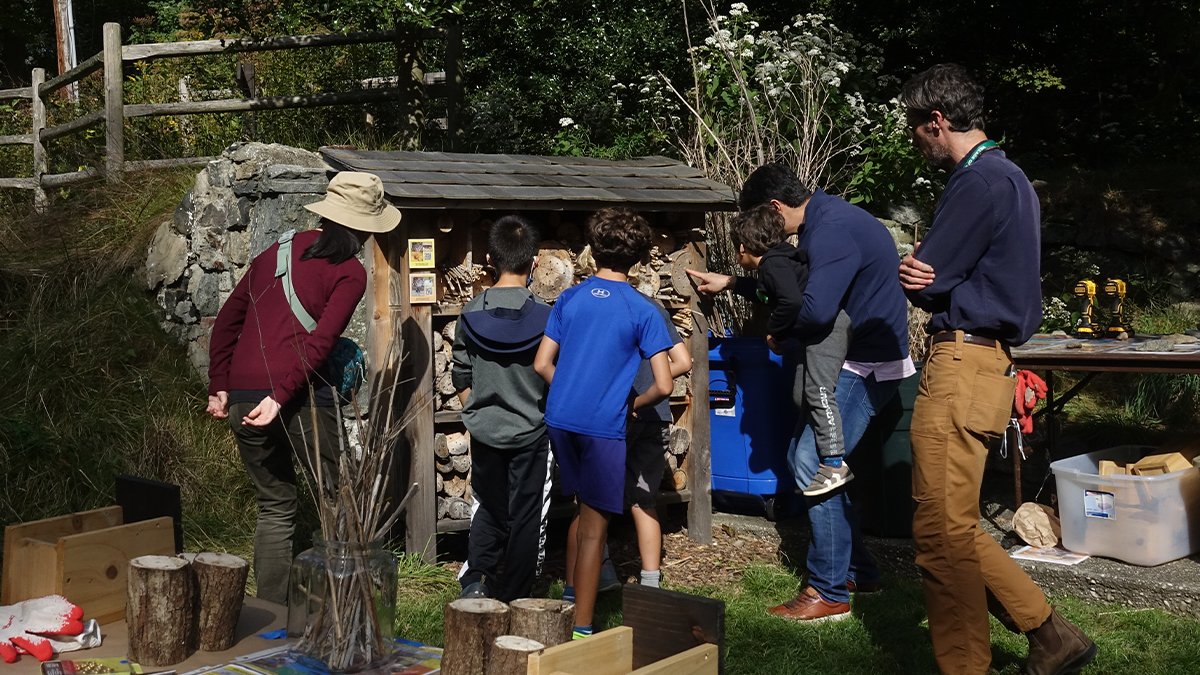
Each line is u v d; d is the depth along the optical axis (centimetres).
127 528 281
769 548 559
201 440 598
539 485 441
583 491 405
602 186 543
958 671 355
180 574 252
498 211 527
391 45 1086
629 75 1020
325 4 852
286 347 391
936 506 351
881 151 854
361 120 964
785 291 446
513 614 235
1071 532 505
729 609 468
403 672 253
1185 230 988
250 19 888
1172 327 861
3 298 679
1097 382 800
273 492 409
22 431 560
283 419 396
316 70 1062
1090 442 709
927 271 349
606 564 479
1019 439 530
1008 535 542
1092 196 1021
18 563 279
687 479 580
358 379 411
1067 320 812
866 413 464
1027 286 344
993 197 342
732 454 595
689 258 568
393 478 512
